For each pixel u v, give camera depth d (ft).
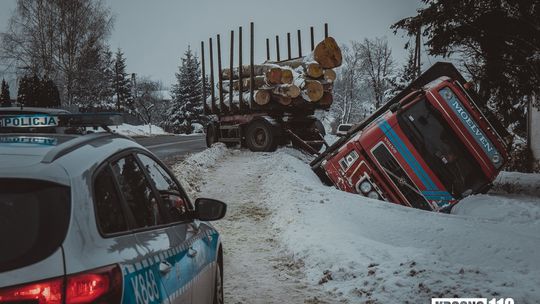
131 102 261.44
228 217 37.68
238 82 83.41
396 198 43.75
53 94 48.57
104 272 7.79
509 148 47.29
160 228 11.34
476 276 21.93
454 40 52.85
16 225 7.61
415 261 23.58
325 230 30.37
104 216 8.73
